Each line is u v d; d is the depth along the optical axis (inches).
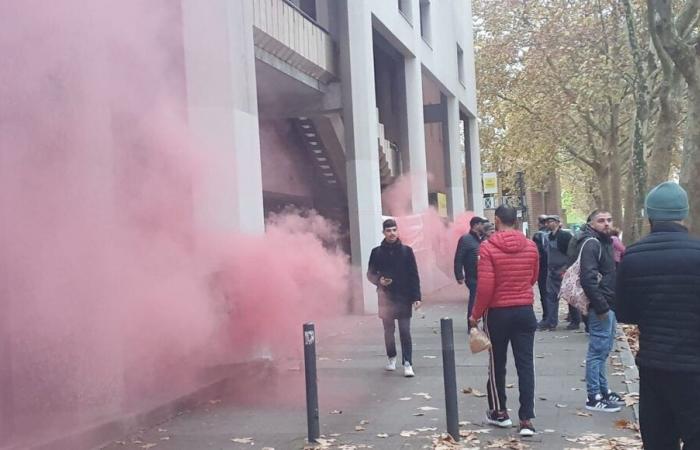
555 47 1006.4
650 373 161.0
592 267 258.8
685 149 506.9
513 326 240.5
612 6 881.5
